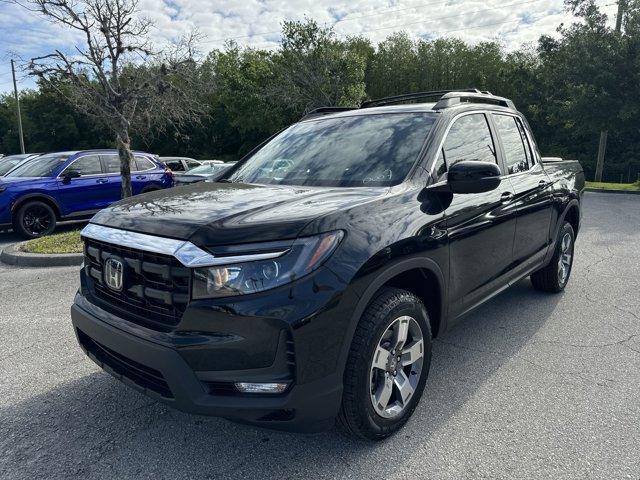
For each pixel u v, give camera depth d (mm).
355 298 2307
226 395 2182
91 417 2986
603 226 9703
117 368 2580
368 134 3453
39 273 6492
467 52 50906
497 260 3664
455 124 3443
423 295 3047
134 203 2814
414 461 2520
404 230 2611
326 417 2293
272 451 2627
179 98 10336
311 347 2178
